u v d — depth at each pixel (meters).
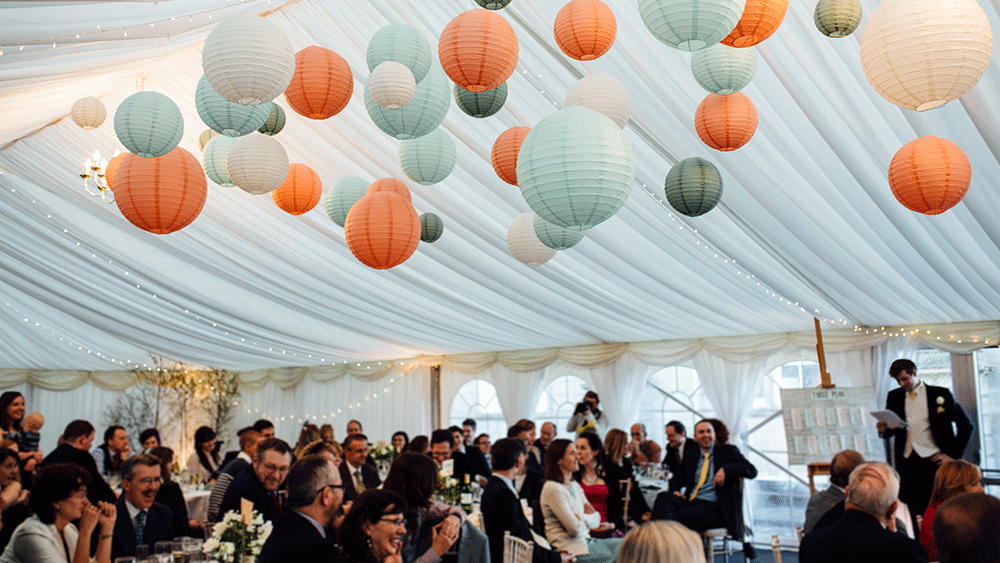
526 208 5.30
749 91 3.70
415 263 6.70
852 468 3.58
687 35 1.72
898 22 1.78
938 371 7.64
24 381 11.68
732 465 5.90
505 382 10.05
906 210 4.60
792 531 8.22
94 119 4.16
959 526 1.87
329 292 7.57
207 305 8.55
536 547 3.57
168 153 2.55
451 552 3.36
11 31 2.88
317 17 4.23
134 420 12.03
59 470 2.98
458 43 2.11
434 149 2.89
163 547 3.23
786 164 4.31
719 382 8.63
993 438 7.33
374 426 11.20
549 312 7.66
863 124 3.72
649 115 4.06
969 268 5.45
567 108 1.88
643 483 6.69
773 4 1.89
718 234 5.42
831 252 5.48
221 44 2.07
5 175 6.68
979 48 1.75
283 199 3.42
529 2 3.48
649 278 6.44
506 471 3.91
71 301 8.95
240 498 3.72
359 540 2.39
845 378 7.97
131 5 3.12
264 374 12.38
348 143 5.10
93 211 6.84
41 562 2.88
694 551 1.38
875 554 2.48
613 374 9.30
